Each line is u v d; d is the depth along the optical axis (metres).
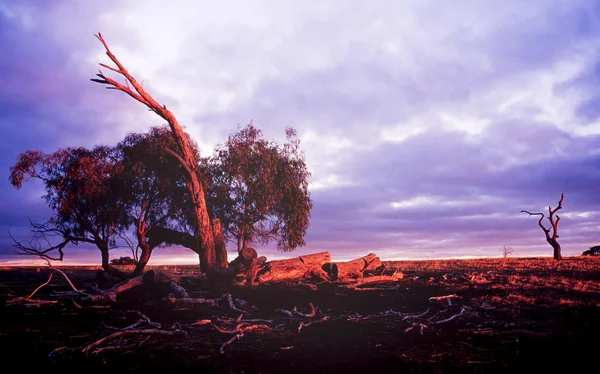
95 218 26.94
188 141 27.95
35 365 8.22
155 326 11.89
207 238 25.20
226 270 20.91
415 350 9.29
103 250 26.27
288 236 31.17
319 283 22.17
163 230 28.36
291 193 30.80
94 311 14.45
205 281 20.77
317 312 14.41
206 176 29.44
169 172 28.41
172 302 15.69
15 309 14.75
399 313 13.45
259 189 29.67
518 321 11.92
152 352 9.31
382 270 25.97
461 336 10.50
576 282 19.53
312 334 11.21
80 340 10.30
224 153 29.95
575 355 8.52
